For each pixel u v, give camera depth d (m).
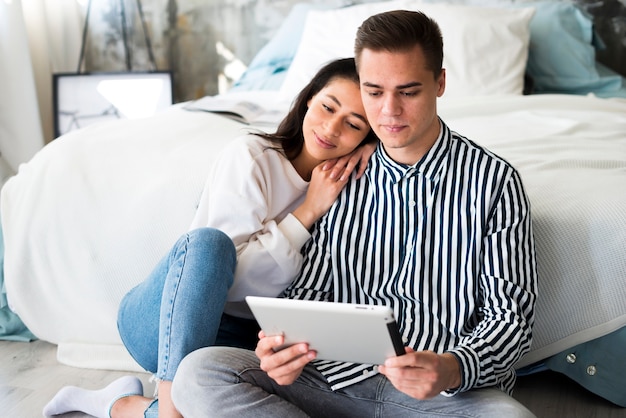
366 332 1.02
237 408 1.15
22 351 1.88
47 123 3.59
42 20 3.51
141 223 1.74
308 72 2.74
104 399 1.51
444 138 1.28
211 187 1.45
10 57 3.22
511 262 1.23
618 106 2.33
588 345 1.52
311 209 1.39
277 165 1.44
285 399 1.23
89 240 1.78
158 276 1.36
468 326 1.27
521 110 2.29
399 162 1.30
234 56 3.55
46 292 1.82
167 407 1.26
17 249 1.83
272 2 3.46
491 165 1.26
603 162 1.71
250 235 1.41
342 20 2.89
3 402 1.60
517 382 1.67
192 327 1.26
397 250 1.32
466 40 2.73
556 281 1.49
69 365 1.79
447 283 1.27
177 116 2.06
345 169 1.39
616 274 1.45
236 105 2.21
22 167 1.94
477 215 1.26
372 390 1.21
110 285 1.76
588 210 1.49
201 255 1.27
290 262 1.37
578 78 2.92
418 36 1.16
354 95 1.34
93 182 1.81
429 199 1.29
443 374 1.07
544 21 2.98
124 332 1.46
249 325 1.54
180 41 3.59
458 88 2.65
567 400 1.58
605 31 3.15
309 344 1.09
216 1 3.52
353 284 1.35
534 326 1.52
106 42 3.63
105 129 1.97
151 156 1.82
